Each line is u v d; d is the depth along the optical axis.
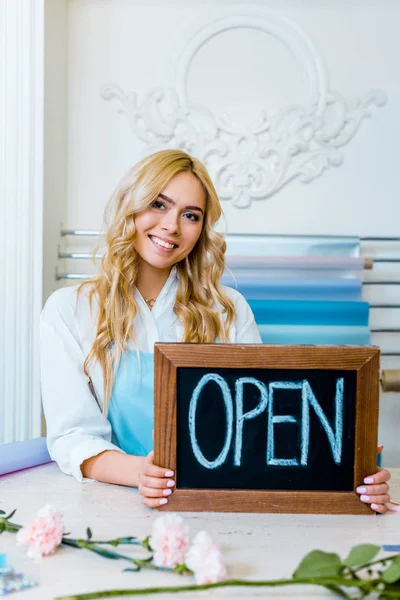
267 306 2.38
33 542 0.87
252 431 1.08
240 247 2.45
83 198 2.55
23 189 2.15
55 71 2.37
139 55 2.53
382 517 1.07
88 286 1.58
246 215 2.54
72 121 2.54
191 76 2.54
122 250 1.52
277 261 2.40
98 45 2.53
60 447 1.33
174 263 1.56
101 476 1.25
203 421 1.08
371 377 1.08
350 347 1.08
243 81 2.53
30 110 2.15
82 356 1.49
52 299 1.54
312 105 2.51
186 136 2.52
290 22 2.52
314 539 0.95
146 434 1.52
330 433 1.08
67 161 2.54
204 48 2.53
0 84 2.15
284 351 1.08
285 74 2.53
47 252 2.31
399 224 2.56
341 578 0.73
